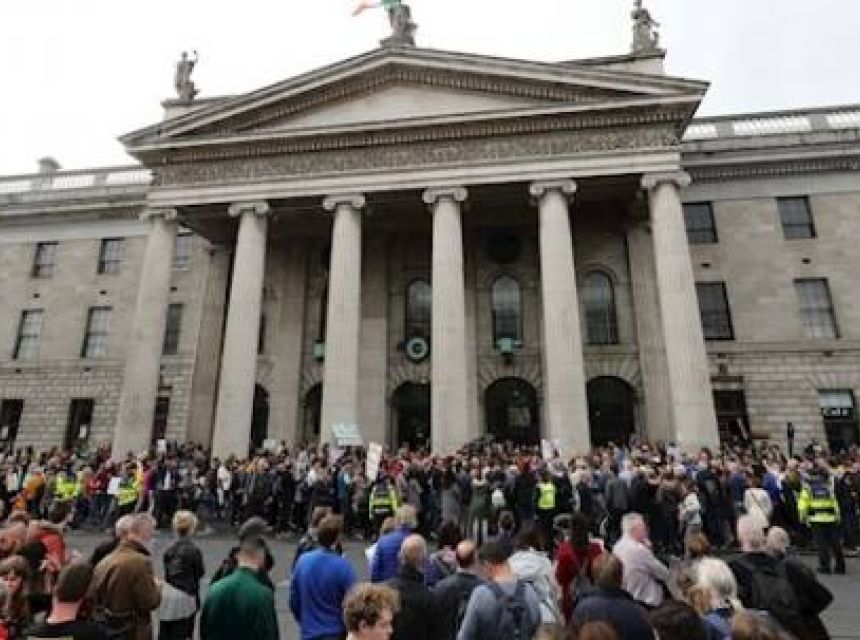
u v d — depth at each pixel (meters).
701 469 17.16
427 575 7.17
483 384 30.50
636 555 6.78
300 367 31.89
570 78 26.97
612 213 31.50
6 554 7.02
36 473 20.62
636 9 30.12
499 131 27.61
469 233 32.59
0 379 37.06
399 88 29.31
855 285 30.02
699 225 31.98
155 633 9.60
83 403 35.78
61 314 37.47
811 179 31.67
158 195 29.59
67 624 4.32
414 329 32.12
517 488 17.08
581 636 3.13
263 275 30.78
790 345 29.73
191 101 33.00
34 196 39.97
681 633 3.65
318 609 5.82
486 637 4.91
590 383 29.91
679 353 23.77
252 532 5.71
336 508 19.08
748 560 6.05
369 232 33.31
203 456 24.97
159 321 28.12
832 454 24.27
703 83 25.64
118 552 5.79
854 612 10.59
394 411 31.06
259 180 28.94
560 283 25.30
